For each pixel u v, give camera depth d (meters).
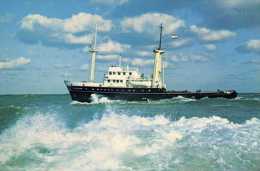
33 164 11.73
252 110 43.66
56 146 14.11
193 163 11.28
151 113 36.19
